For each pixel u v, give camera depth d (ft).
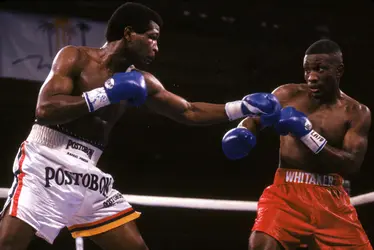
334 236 9.33
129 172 25.90
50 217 8.08
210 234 23.17
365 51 25.85
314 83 9.53
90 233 8.75
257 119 9.90
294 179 9.59
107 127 8.76
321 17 25.82
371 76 25.80
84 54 8.49
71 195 8.23
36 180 8.02
